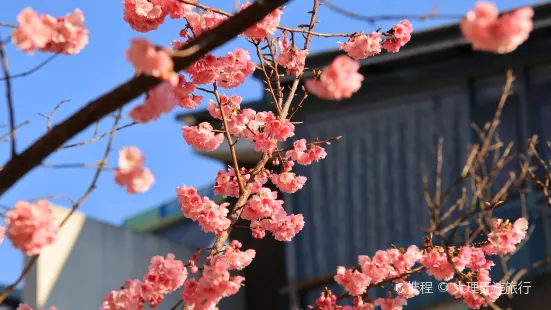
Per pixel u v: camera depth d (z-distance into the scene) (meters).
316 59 8.95
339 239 9.38
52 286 8.00
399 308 4.51
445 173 8.88
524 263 7.79
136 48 2.49
